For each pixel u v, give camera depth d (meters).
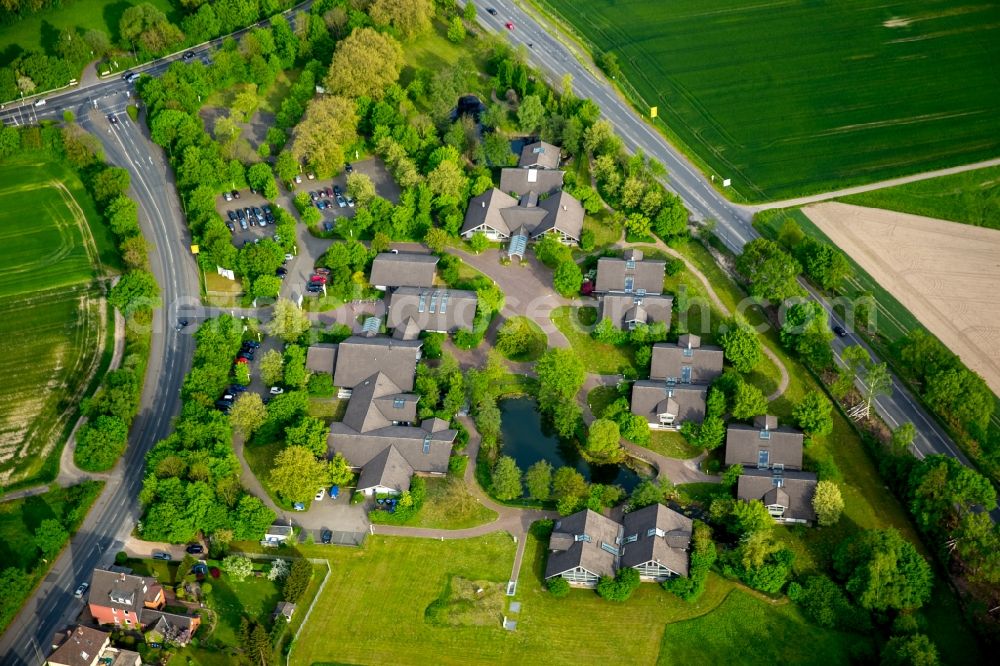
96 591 195.38
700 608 198.12
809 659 188.38
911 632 187.38
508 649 191.88
